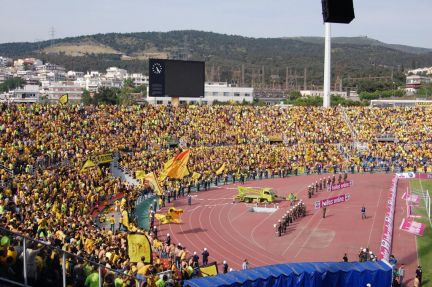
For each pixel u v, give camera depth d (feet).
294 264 94.17
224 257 128.98
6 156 162.30
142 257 84.23
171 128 270.26
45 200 127.13
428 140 297.53
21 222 93.30
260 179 252.83
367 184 236.63
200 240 144.46
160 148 246.06
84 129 228.84
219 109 305.94
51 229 96.07
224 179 239.71
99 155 203.21
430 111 324.39
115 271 64.85
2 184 137.08
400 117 320.29
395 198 196.85
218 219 169.99
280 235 149.69
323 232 153.38
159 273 80.84
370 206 189.26
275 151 274.77
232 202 197.67
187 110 294.25
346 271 92.68
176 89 300.61
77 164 184.96
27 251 55.11
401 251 132.57
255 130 296.92
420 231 149.07
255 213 179.42
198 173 221.66
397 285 102.73
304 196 209.56
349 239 145.48
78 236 94.63
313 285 90.07
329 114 321.93
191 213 178.19
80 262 60.90
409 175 252.62
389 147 286.46
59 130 213.66
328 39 371.56
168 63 297.53
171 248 111.24
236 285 82.43
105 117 251.19
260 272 88.33
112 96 556.92
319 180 236.02
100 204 163.53
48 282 57.21
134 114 267.18
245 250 135.33
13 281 53.78
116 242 101.65
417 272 105.09
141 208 181.16
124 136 240.94
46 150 185.37
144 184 194.80
